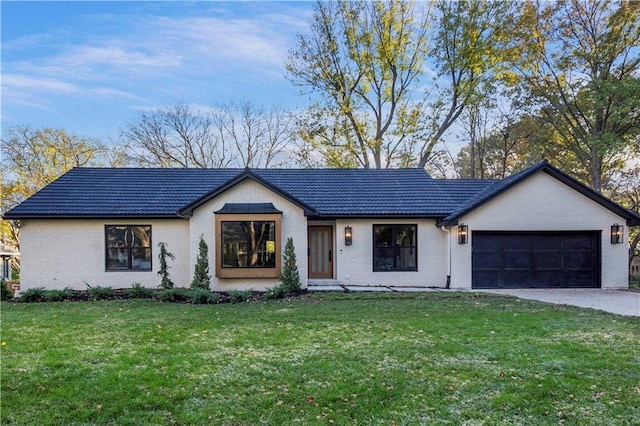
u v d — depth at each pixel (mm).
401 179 18000
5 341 7039
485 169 32188
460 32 24875
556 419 4203
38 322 8688
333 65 26141
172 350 6512
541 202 15031
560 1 23641
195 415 4250
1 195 26812
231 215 13859
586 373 5430
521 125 27828
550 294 13586
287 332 7738
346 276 15539
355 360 5988
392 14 25094
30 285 14430
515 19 24172
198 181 17109
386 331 7781
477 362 5883
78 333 7672
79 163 28844
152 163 30406
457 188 18078
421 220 15742
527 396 4707
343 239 15547
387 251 15711
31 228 14492
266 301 11797
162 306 10945
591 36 23438
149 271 14961
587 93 22344
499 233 15102
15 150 27297
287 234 14227
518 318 8953
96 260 14734
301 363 5859
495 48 24500
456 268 14938
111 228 14898
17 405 4449
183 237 15125
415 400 4633
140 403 4504
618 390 4891
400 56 25844
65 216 14250
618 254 15125
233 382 5137
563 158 27297
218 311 10062
